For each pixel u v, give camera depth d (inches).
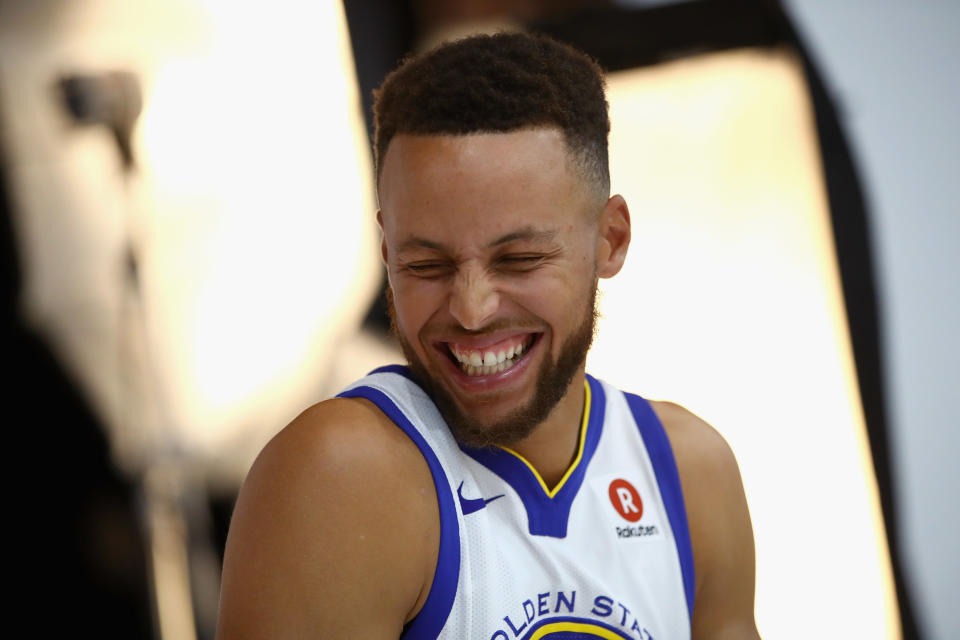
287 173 315.6
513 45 108.9
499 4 306.7
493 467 117.5
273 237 316.8
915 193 284.8
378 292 315.3
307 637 101.9
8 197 312.8
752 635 140.6
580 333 114.3
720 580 137.2
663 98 296.0
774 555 294.4
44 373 315.6
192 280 314.8
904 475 285.6
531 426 114.2
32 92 304.5
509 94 104.0
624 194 300.4
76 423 314.2
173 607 307.3
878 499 286.0
